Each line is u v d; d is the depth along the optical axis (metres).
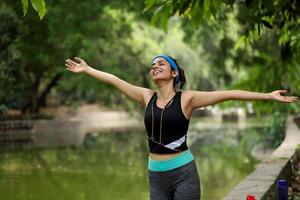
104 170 16.58
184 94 4.65
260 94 4.55
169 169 4.58
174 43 38.44
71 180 14.58
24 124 30.27
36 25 21.73
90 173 15.89
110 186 13.57
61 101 49.94
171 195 4.69
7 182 14.22
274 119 19.08
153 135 4.64
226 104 19.88
